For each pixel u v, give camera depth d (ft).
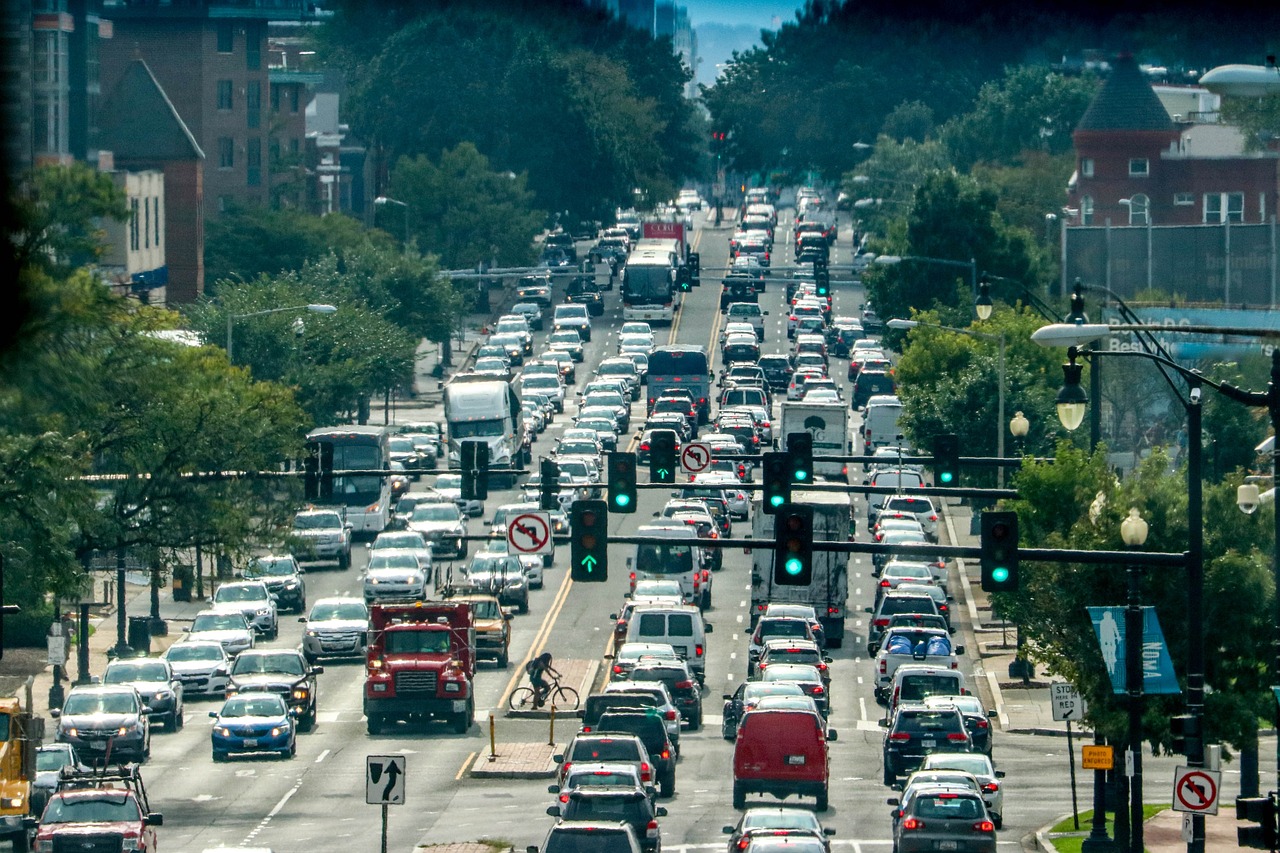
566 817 377.71
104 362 572.92
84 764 517.96
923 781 384.27
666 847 415.23
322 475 524.11
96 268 604.08
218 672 635.66
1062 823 452.35
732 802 471.21
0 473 521.24
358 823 453.99
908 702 497.05
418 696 568.00
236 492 609.01
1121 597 435.53
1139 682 383.65
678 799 476.13
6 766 415.03
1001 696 634.02
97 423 587.27
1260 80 359.25
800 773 455.22
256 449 624.59
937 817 374.84
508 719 596.70
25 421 522.88
